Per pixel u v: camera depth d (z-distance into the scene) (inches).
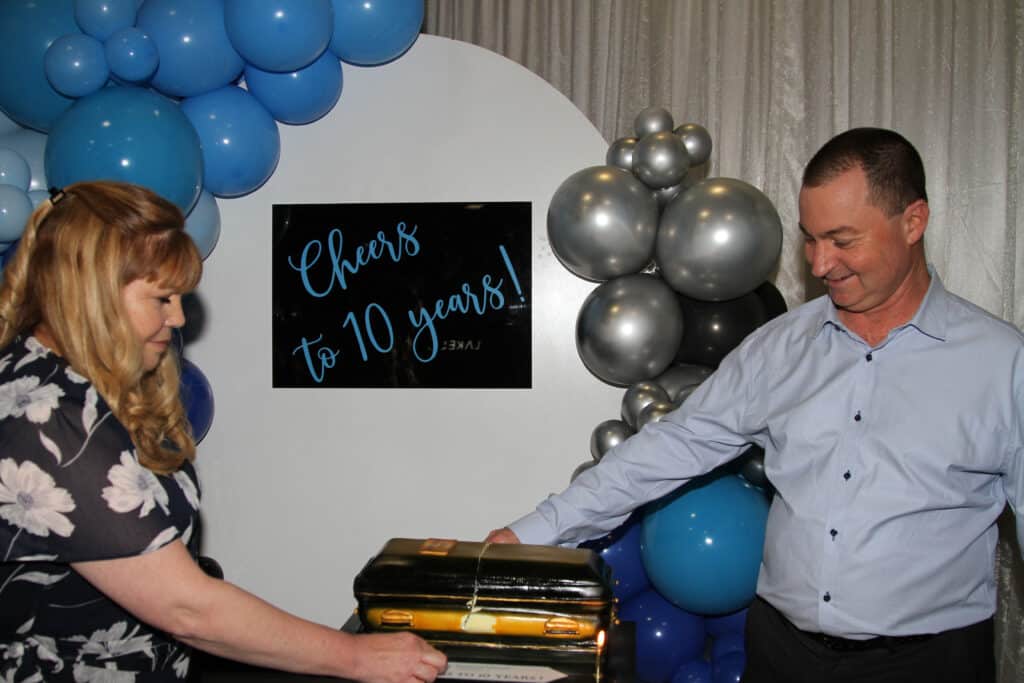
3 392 37.7
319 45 78.3
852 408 53.9
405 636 44.2
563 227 79.9
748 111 99.9
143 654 41.4
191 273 40.4
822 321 56.8
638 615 81.0
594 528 61.9
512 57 105.4
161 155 71.5
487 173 90.7
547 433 91.2
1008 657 93.9
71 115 71.7
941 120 95.7
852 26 97.3
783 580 55.2
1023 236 94.0
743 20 100.1
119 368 38.5
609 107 103.3
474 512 92.3
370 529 93.2
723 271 75.8
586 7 103.8
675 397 80.9
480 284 91.2
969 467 51.0
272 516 94.0
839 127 97.7
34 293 38.9
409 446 92.5
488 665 45.7
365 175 91.8
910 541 51.6
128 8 73.9
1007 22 94.3
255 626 39.4
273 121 86.3
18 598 37.8
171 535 38.2
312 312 92.7
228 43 77.8
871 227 50.0
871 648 52.2
